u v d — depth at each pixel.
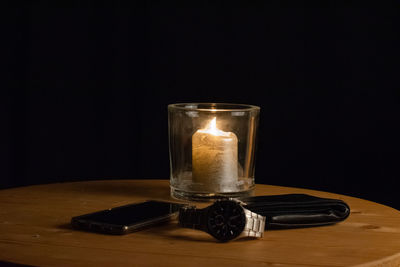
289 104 2.30
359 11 2.21
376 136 2.23
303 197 1.22
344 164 2.27
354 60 2.22
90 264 0.91
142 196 1.41
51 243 1.02
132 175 2.47
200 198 1.32
